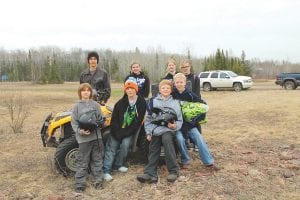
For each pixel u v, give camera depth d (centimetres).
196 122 581
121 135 572
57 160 562
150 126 556
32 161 666
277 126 946
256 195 497
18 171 612
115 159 585
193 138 582
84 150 532
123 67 7731
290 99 1630
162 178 551
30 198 504
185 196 493
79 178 524
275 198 492
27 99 2100
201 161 618
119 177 563
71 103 1983
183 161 585
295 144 741
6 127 1048
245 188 515
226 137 832
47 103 1950
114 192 512
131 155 632
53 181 561
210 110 1368
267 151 690
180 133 575
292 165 594
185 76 640
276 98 1734
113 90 3147
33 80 7000
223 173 563
